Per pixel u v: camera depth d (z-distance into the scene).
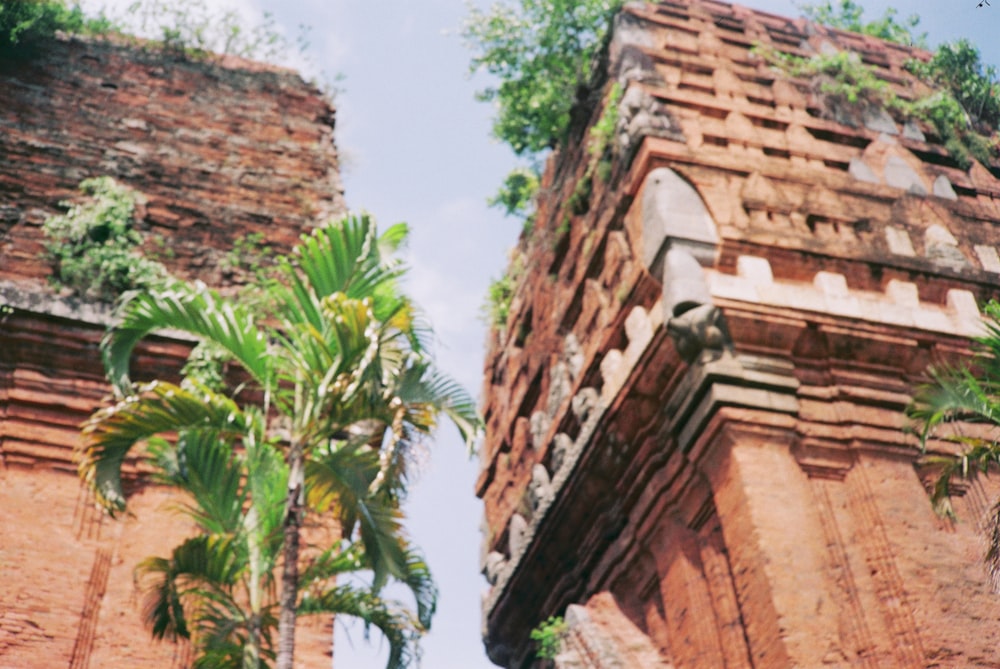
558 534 25.11
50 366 16.28
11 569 14.38
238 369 16.64
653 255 21.77
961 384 17.02
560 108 28.66
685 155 23.28
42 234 17.77
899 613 18.11
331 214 20.17
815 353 21.16
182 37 22.78
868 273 22.36
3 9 21.03
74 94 20.62
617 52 26.41
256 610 12.48
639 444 22.42
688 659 20.42
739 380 20.23
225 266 18.55
